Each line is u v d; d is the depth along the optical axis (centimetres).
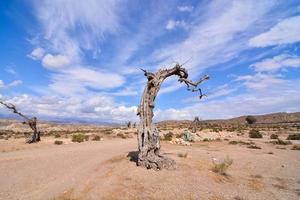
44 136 4559
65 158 1686
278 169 1473
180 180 1073
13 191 969
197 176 1145
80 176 1159
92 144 2889
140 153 1295
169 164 1238
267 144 2988
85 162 1519
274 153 2139
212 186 1035
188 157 1650
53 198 878
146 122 1336
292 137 3806
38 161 1579
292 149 2475
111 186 982
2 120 12631
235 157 1798
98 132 6256
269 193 1015
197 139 3575
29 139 3077
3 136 4900
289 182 1209
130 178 1082
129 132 5725
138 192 928
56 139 3578
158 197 893
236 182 1137
